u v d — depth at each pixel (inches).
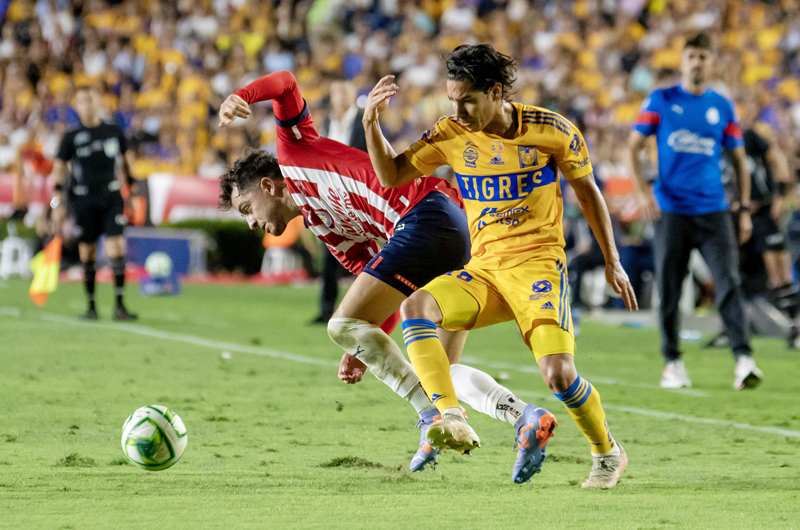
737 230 858.1
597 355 775.1
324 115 1541.6
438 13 2063.2
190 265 1395.2
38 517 274.7
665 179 597.3
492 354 760.3
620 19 1957.4
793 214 1075.9
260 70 1818.4
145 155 1601.9
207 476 335.6
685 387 597.3
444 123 338.6
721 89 1478.8
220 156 1612.9
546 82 1795.0
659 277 603.5
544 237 336.5
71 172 927.0
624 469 346.6
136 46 1811.0
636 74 1818.4
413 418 463.2
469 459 374.0
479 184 336.5
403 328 329.4
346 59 1860.2
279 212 379.2
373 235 369.7
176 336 815.7
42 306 1055.0
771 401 541.3
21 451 373.1
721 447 406.9
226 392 536.4
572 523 272.1
